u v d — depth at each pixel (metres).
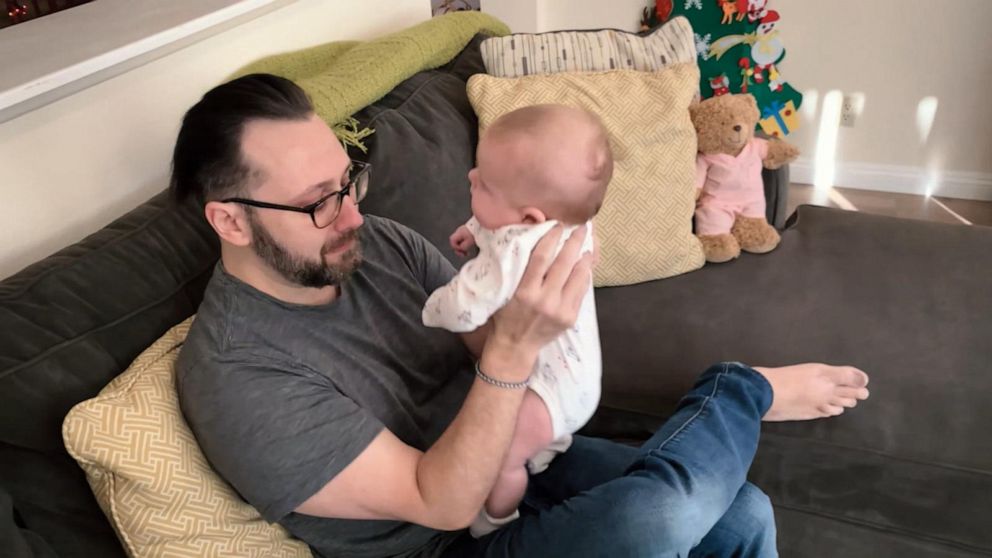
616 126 1.65
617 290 1.70
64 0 1.58
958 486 1.23
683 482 1.07
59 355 0.92
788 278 1.65
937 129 2.80
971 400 1.29
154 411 0.91
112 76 1.22
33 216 1.15
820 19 2.76
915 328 1.46
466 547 1.14
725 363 1.29
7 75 1.10
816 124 2.96
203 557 0.93
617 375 1.48
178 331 1.04
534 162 1.03
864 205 2.89
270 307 1.00
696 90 1.85
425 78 1.68
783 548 1.39
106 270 1.02
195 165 0.95
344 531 1.04
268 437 0.91
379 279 1.17
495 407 0.96
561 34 1.77
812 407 1.30
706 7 2.87
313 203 0.97
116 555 0.94
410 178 1.44
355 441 0.94
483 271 0.99
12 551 0.79
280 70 1.57
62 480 0.91
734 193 1.79
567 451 1.29
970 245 1.67
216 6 1.42
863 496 1.30
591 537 1.02
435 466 0.95
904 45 2.70
